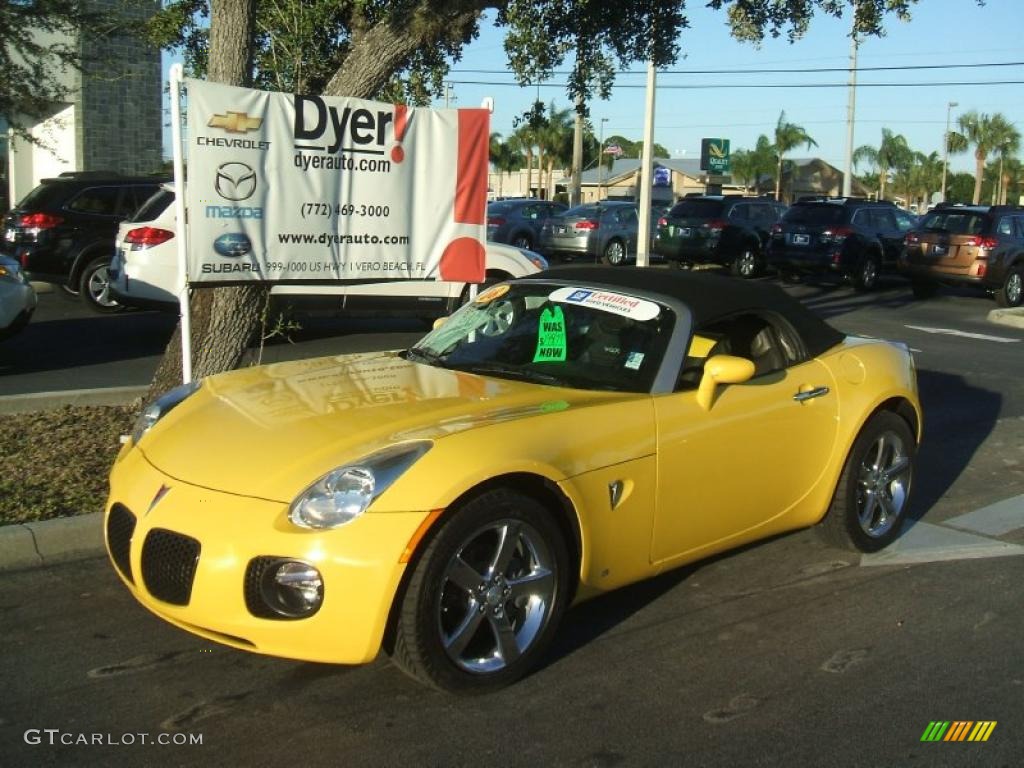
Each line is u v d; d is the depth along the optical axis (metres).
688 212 23.62
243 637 3.42
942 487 6.87
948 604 4.78
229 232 6.03
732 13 8.50
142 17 12.20
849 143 34.53
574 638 4.29
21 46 9.91
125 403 7.69
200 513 3.50
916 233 19.06
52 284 14.58
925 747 3.48
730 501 4.55
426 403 4.05
